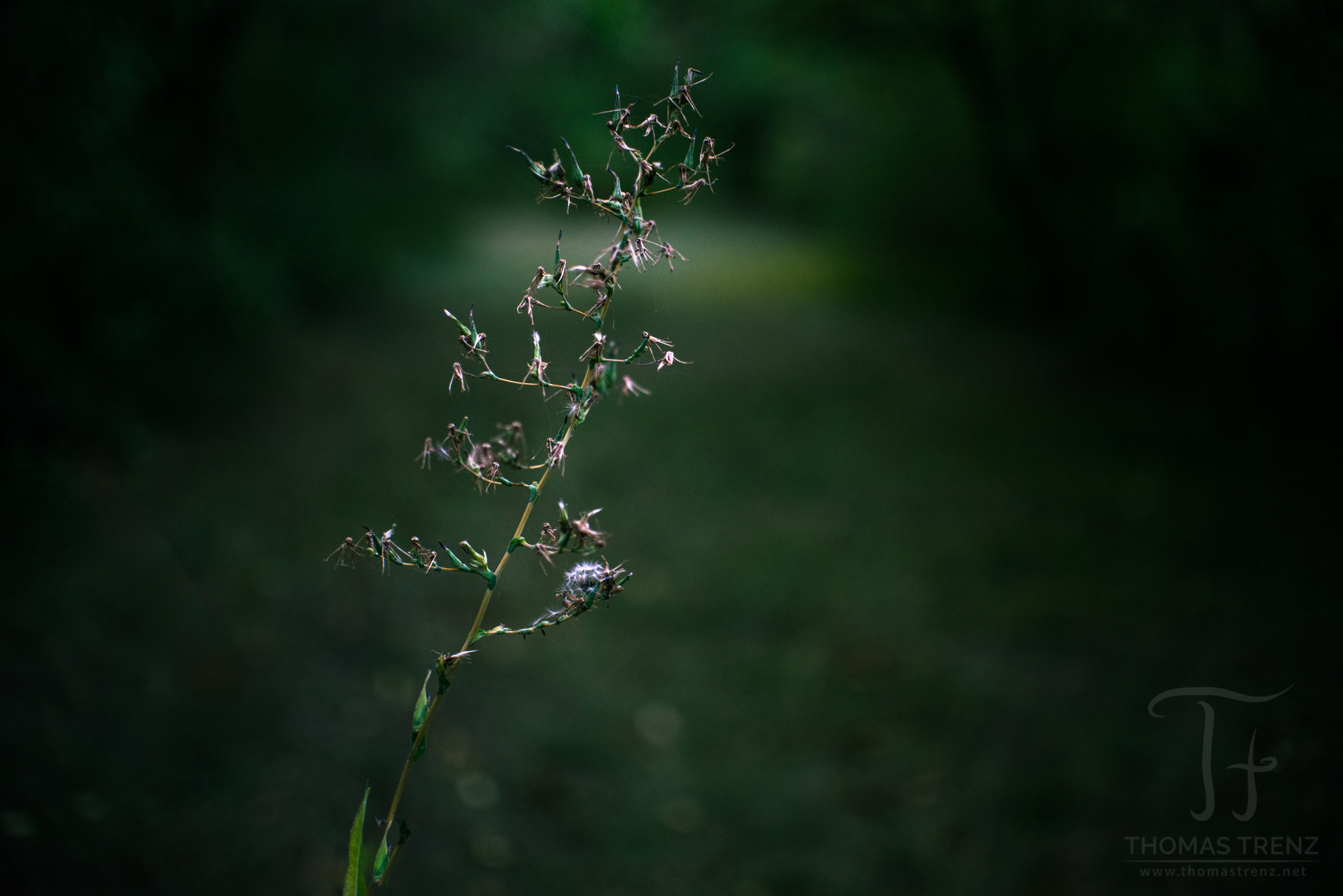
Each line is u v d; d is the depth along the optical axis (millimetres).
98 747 3010
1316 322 7160
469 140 14820
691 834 3111
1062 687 3811
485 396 7531
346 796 3088
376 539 1090
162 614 3840
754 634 4457
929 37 11820
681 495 6227
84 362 5191
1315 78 6129
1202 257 8078
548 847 3012
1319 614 4062
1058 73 10914
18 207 4527
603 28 12328
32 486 4418
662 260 1030
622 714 3777
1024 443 7328
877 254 19328
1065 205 11336
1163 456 6766
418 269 13039
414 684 3785
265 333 8297
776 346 11281
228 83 8172
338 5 9469
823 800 3287
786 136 24625
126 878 2551
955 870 2891
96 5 4906
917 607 4684
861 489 6418
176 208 7109
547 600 4551
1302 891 2412
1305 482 5957
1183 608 4340
